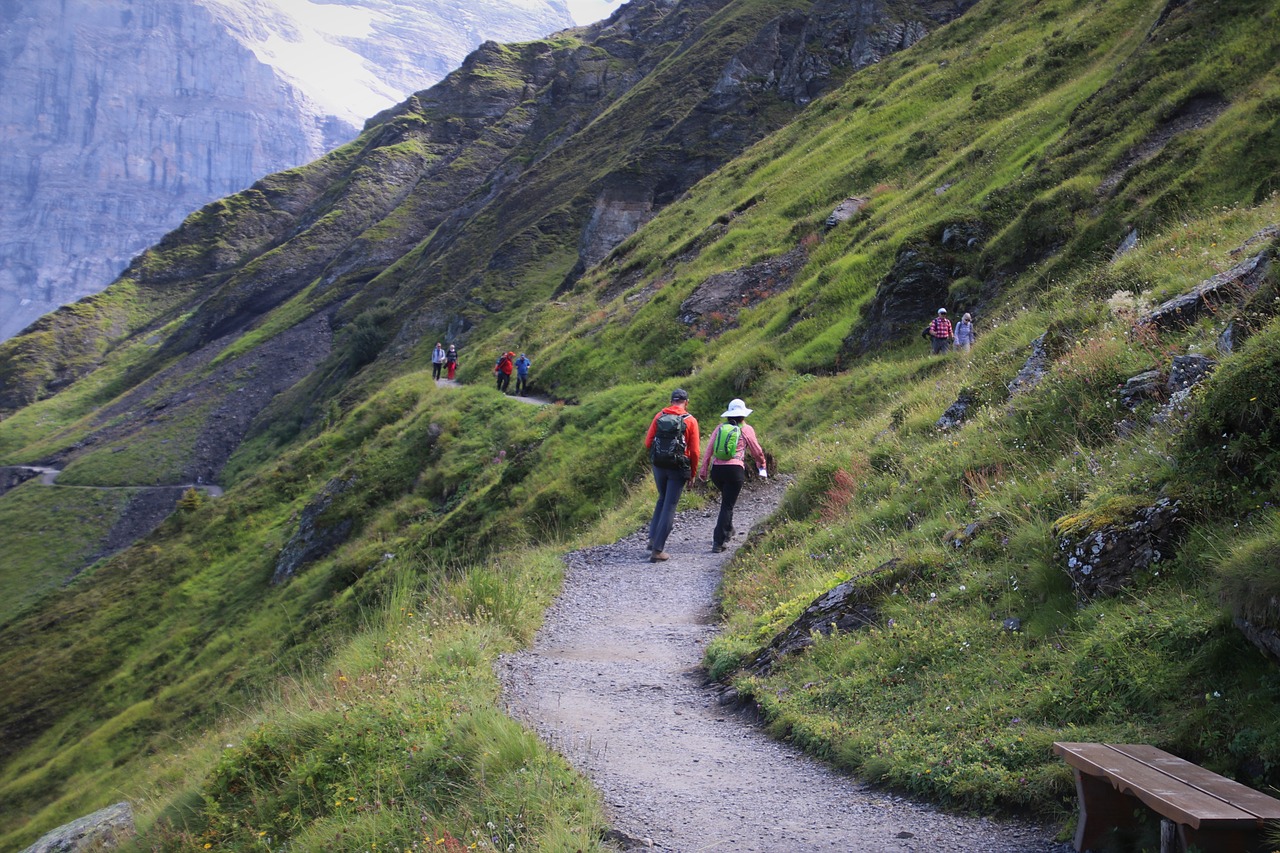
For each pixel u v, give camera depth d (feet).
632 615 34.32
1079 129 86.53
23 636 132.87
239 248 628.28
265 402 374.02
